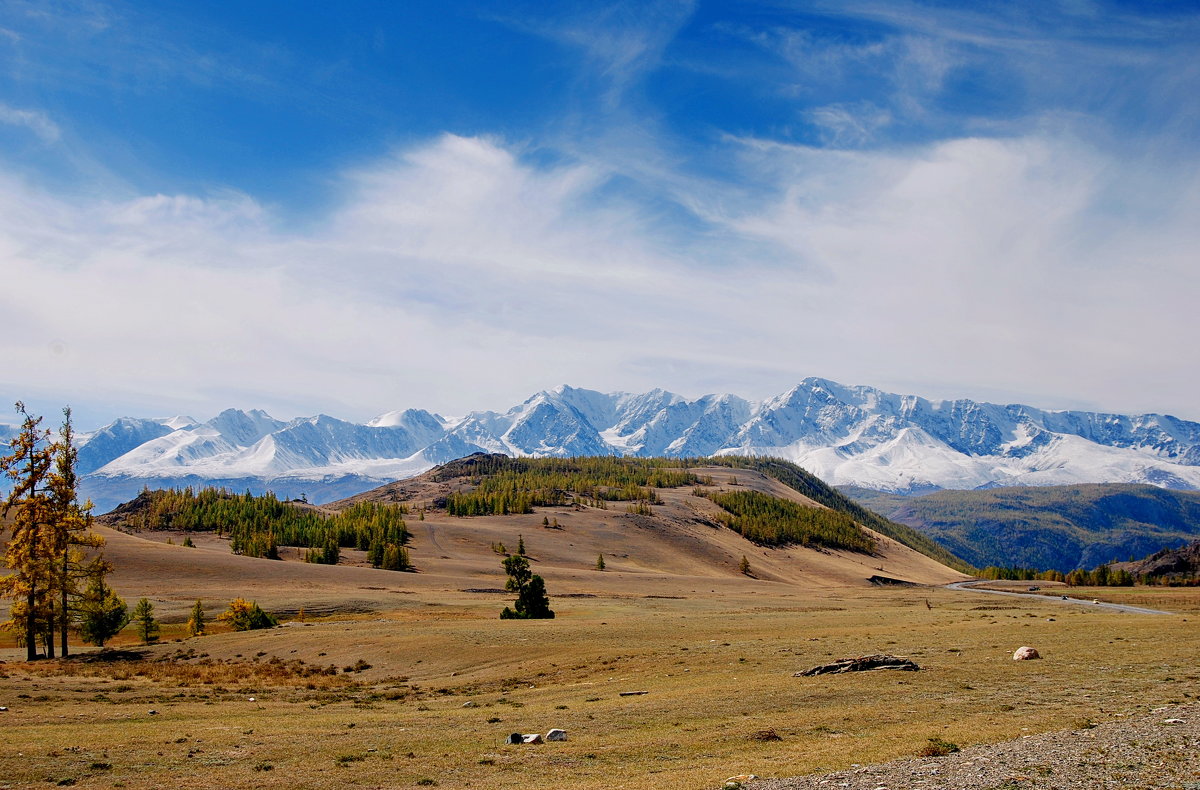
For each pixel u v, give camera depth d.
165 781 25.83
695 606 135.25
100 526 197.88
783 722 31.77
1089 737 25.25
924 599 172.62
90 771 27.23
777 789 21.00
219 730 35.28
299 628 86.88
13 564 71.38
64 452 75.38
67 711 40.97
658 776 23.89
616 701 40.09
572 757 27.75
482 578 194.75
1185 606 137.00
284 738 33.06
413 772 26.52
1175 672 39.88
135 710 41.75
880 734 28.52
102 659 71.75
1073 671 41.72
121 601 90.81
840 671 44.22
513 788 23.55
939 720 30.67
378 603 123.44
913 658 49.75
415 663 62.34
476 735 32.97
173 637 100.56
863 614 105.00
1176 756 22.00
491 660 61.00
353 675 59.94
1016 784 20.06
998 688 37.50
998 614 100.50
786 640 64.94
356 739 32.69
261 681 56.47
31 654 71.38
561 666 56.22
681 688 43.00
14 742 32.25
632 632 74.25
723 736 29.64
